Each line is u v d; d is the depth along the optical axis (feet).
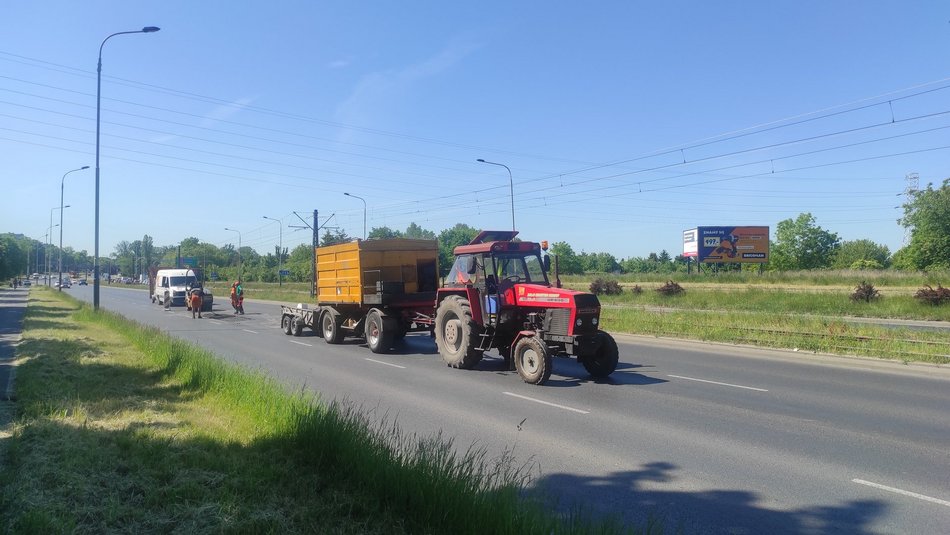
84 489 17.08
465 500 14.21
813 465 21.50
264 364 47.24
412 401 32.68
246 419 24.85
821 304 95.35
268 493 17.16
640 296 123.24
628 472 20.92
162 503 16.47
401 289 56.18
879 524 16.39
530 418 28.73
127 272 510.17
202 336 70.59
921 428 26.61
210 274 319.06
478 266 44.62
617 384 38.01
